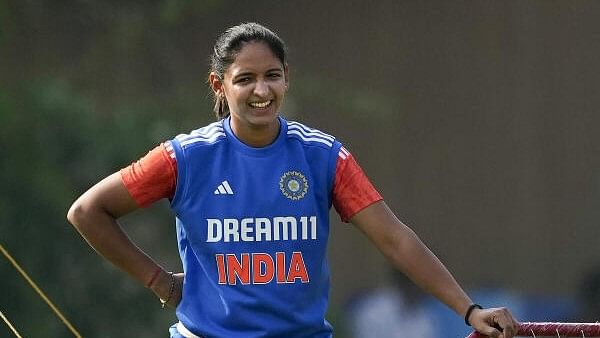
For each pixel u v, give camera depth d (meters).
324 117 56.94
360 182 19.58
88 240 19.97
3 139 47.50
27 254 46.44
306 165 19.47
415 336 46.06
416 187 58.31
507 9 57.72
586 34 57.47
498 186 58.00
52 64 53.78
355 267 57.34
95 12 54.19
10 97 48.59
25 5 53.47
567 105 57.66
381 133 58.03
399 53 58.00
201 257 19.55
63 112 48.72
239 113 19.33
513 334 18.81
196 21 56.19
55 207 47.09
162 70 54.56
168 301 20.41
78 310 46.66
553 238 57.75
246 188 19.38
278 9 57.62
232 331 19.41
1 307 45.66
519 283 57.75
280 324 19.36
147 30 54.50
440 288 19.27
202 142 19.52
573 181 57.78
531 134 57.91
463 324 46.38
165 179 19.52
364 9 57.88
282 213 19.36
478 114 57.97
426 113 58.12
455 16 58.03
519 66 57.88
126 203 19.72
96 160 48.34
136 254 20.14
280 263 19.38
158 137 49.06
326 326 19.77
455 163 58.19
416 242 19.41
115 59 54.16
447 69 57.94
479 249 58.09
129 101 51.88
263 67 19.25
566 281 57.50
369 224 19.48
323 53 57.69
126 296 47.19
